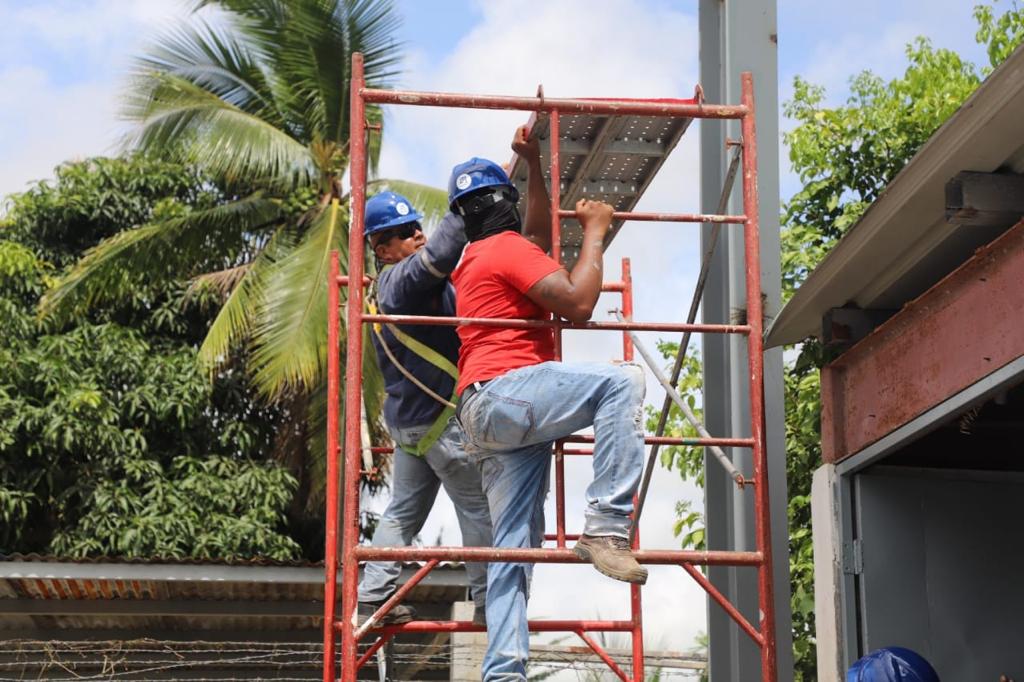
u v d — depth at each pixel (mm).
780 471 5207
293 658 11609
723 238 5398
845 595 5145
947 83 9406
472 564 4652
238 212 16156
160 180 17047
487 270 3828
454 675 10328
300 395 15711
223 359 15289
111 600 10812
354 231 3877
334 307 5598
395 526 4816
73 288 14930
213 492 14148
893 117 9352
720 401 5355
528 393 3674
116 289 15266
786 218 9570
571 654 9406
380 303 4434
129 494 13672
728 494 5266
